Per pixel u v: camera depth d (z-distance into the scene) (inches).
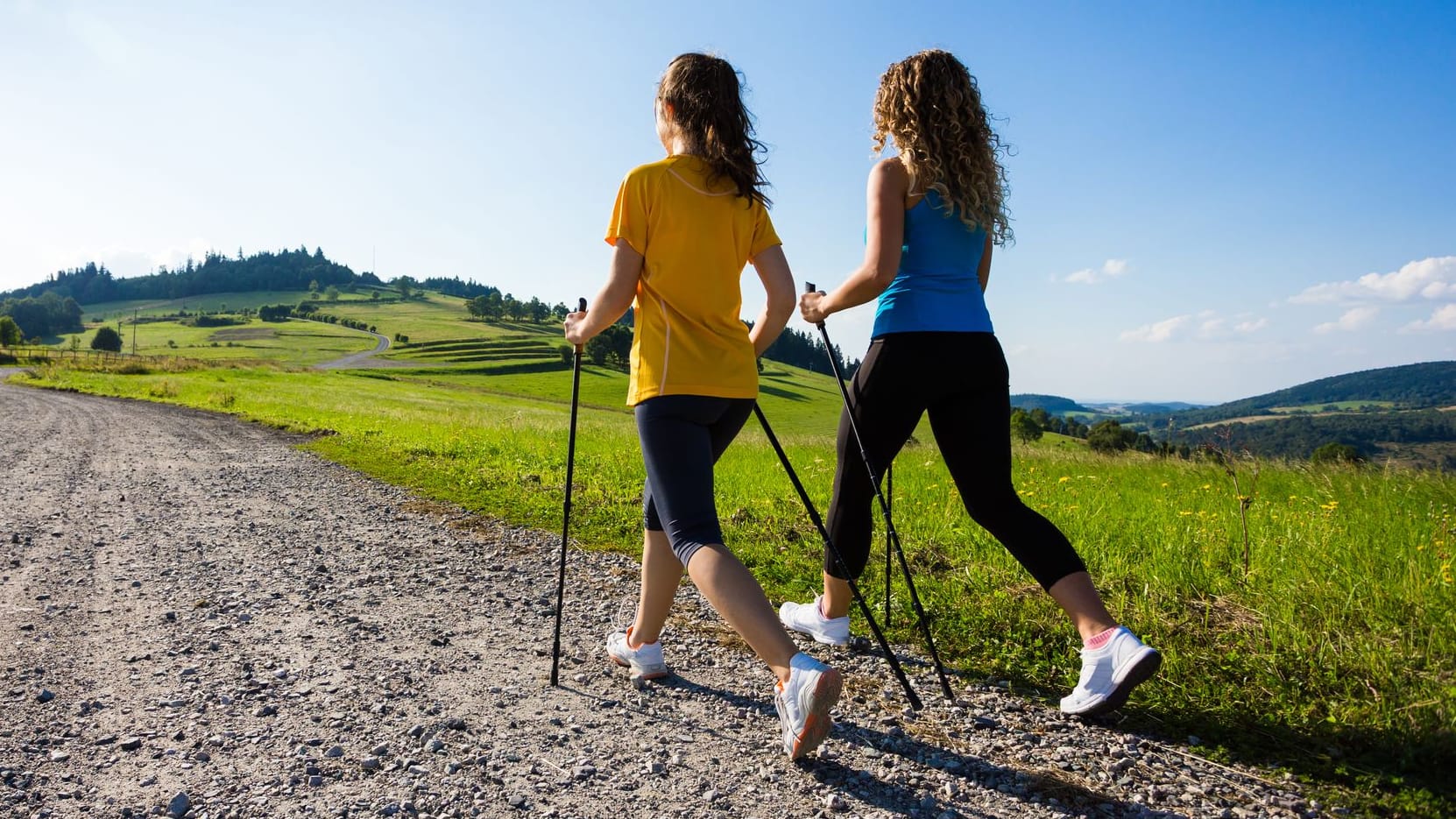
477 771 88.8
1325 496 237.5
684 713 105.3
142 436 562.6
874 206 107.7
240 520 243.4
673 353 95.1
